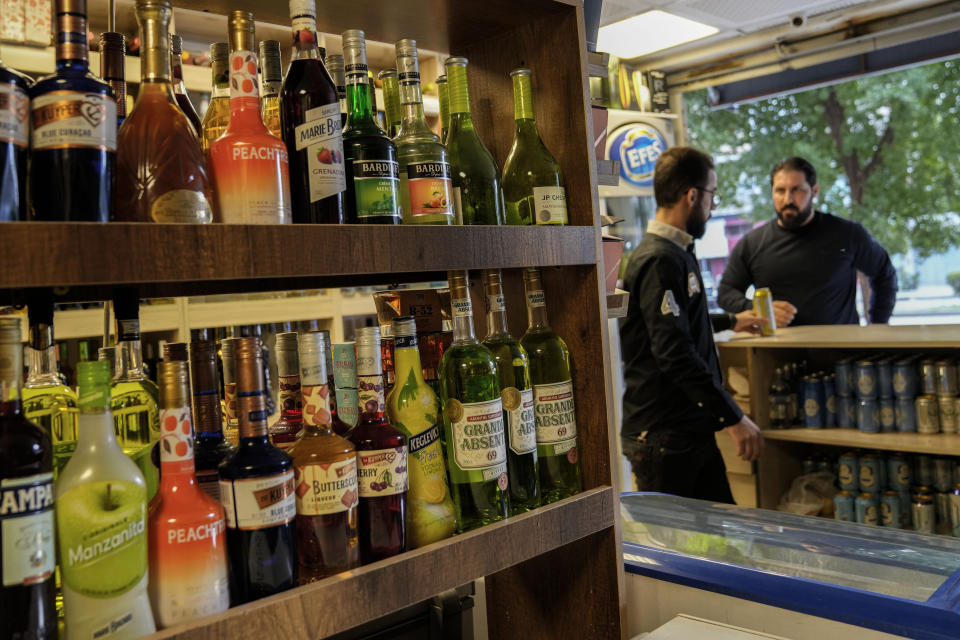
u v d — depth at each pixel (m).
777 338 3.19
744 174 6.05
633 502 1.61
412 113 1.03
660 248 2.66
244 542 0.78
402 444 0.92
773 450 3.33
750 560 1.20
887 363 3.05
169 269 0.70
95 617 0.67
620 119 4.98
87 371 0.69
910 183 5.41
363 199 0.92
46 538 0.66
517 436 1.09
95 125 0.70
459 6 1.13
